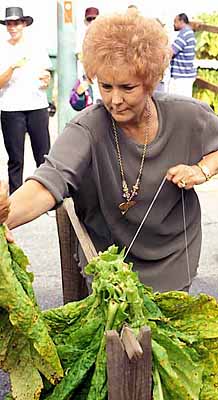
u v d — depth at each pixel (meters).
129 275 1.35
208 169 1.90
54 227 4.84
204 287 3.86
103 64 1.64
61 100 5.50
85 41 1.69
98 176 1.86
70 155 1.78
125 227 1.97
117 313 1.27
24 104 5.11
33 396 1.33
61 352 1.39
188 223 2.04
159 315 1.43
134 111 1.73
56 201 1.71
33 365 1.35
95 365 1.35
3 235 1.34
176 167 1.87
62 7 5.25
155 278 2.01
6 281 1.29
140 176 1.89
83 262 2.09
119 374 1.14
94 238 2.07
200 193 5.61
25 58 5.04
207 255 4.35
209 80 7.41
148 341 1.13
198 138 1.93
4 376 2.82
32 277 1.41
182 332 1.48
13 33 4.98
